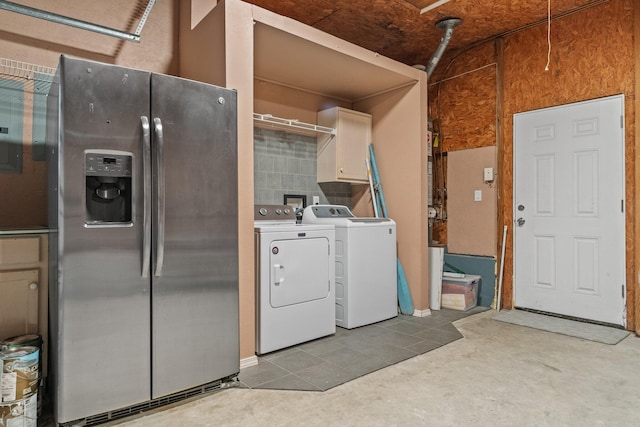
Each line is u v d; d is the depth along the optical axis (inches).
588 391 83.1
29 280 77.4
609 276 129.6
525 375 91.4
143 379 74.2
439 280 157.3
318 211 139.9
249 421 71.9
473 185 166.9
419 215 146.0
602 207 131.2
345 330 128.5
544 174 145.3
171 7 117.6
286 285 110.5
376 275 137.5
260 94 142.1
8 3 82.4
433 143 181.5
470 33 154.8
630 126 125.3
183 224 78.5
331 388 85.3
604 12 130.3
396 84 150.4
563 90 140.2
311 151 157.5
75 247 66.9
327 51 118.6
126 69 72.1
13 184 90.9
